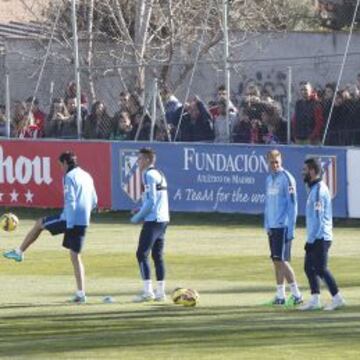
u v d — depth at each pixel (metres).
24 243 40.09
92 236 56.78
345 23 85.31
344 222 59.47
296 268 46.53
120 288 41.84
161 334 31.56
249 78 72.75
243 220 61.59
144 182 38.34
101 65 72.50
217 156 61.66
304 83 60.34
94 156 64.31
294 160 59.34
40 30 78.62
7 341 30.78
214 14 73.44
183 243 54.09
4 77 70.56
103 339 30.89
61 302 38.19
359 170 58.28
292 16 83.81
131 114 64.69
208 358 27.97
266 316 34.62
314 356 28.12
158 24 74.00
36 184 66.19
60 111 66.56
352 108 59.12
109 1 76.06
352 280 43.06
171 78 73.75
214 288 41.66
